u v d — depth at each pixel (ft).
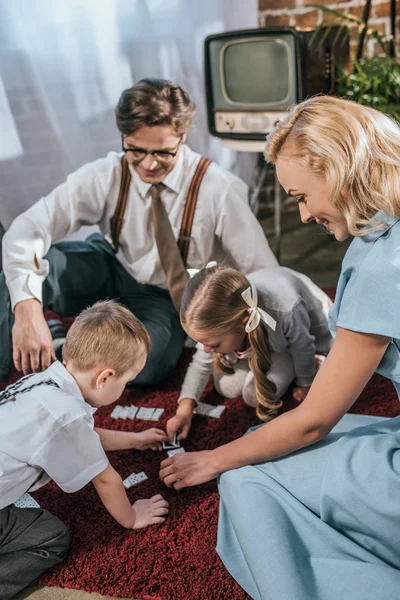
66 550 5.11
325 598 4.10
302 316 6.24
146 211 6.92
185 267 6.95
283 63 7.61
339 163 3.84
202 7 9.25
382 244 3.97
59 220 7.02
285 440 4.60
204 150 10.21
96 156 9.77
